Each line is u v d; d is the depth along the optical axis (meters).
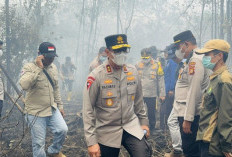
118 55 3.09
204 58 3.33
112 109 3.20
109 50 3.13
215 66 3.27
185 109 4.05
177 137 4.91
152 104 6.70
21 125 7.06
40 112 4.30
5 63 10.11
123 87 3.22
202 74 3.83
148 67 6.68
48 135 6.48
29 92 4.31
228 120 2.95
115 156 3.34
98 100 3.23
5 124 7.06
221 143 2.99
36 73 4.22
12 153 5.30
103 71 3.18
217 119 3.09
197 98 3.86
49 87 4.38
